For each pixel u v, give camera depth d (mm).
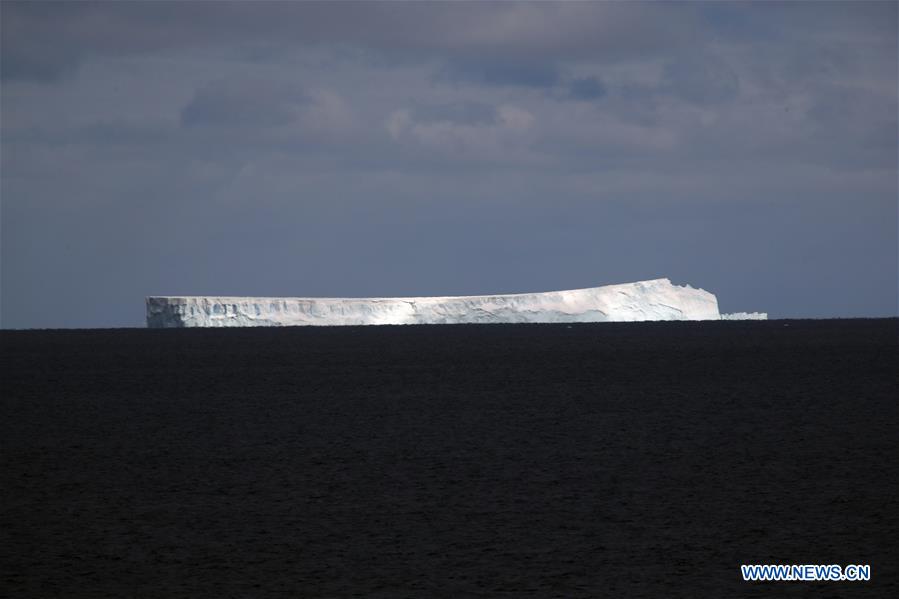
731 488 73188
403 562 55125
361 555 56562
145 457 90625
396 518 65188
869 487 72688
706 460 85438
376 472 81750
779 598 49000
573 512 66250
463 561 55188
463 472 81250
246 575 53156
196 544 59219
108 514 67062
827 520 63094
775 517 64062
